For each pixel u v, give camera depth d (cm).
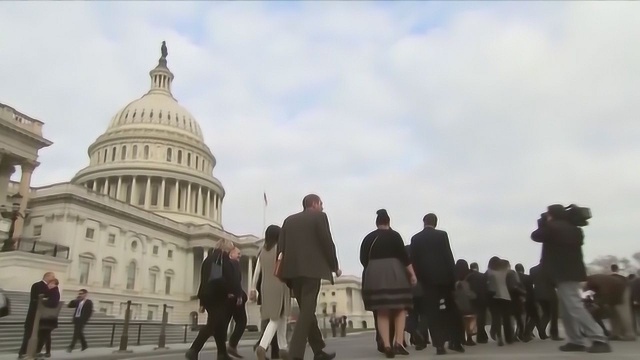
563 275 761
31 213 6188
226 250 930
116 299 6612
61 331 2338
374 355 917
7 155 4775
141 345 2464
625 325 1134
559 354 689
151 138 9762
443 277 825
